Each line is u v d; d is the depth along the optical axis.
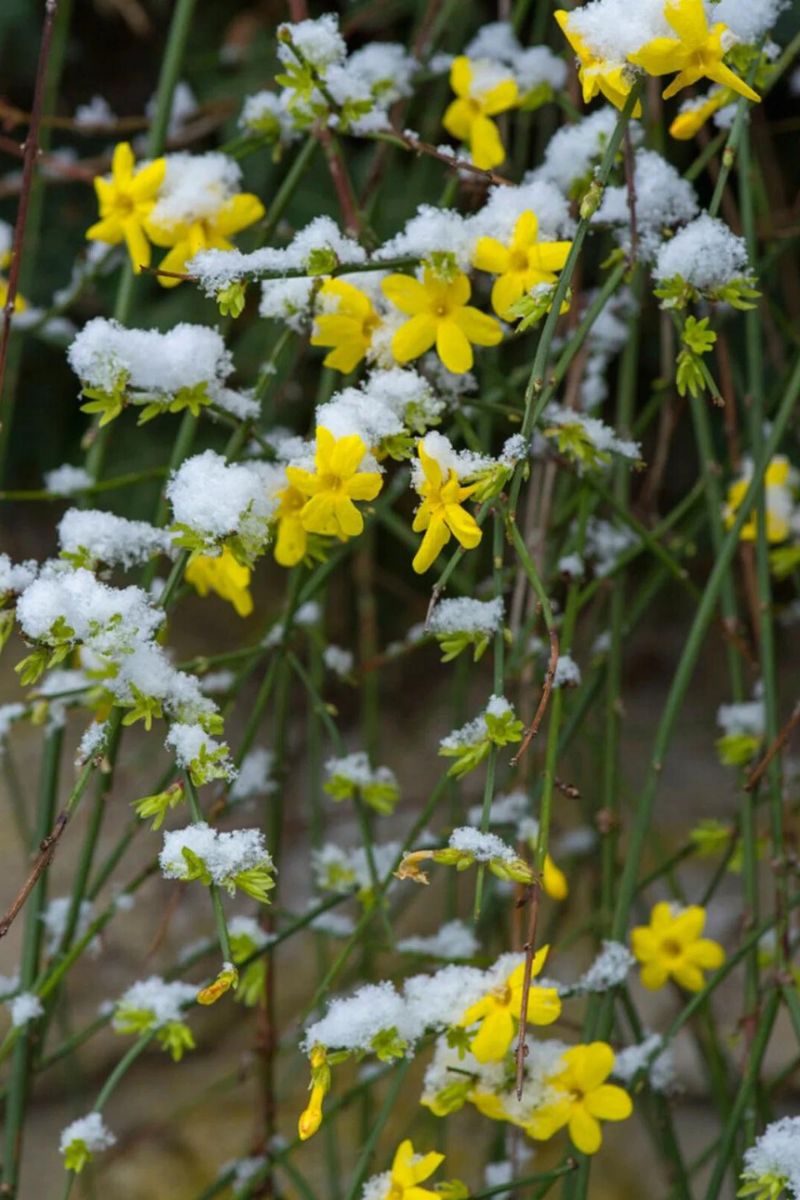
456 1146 1.24
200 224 1.03
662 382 1.13
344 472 0.97
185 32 1.10
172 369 1.00
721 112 1.06
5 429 1.17
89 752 0.99
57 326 1.16
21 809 1.16
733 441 1.14
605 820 1.10
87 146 1.51
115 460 1.42
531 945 0.97
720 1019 1.24
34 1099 1.27
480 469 0.97
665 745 1.06
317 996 1.05
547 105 1.18
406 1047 1.00
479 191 1.06
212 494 0.98
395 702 1.53
